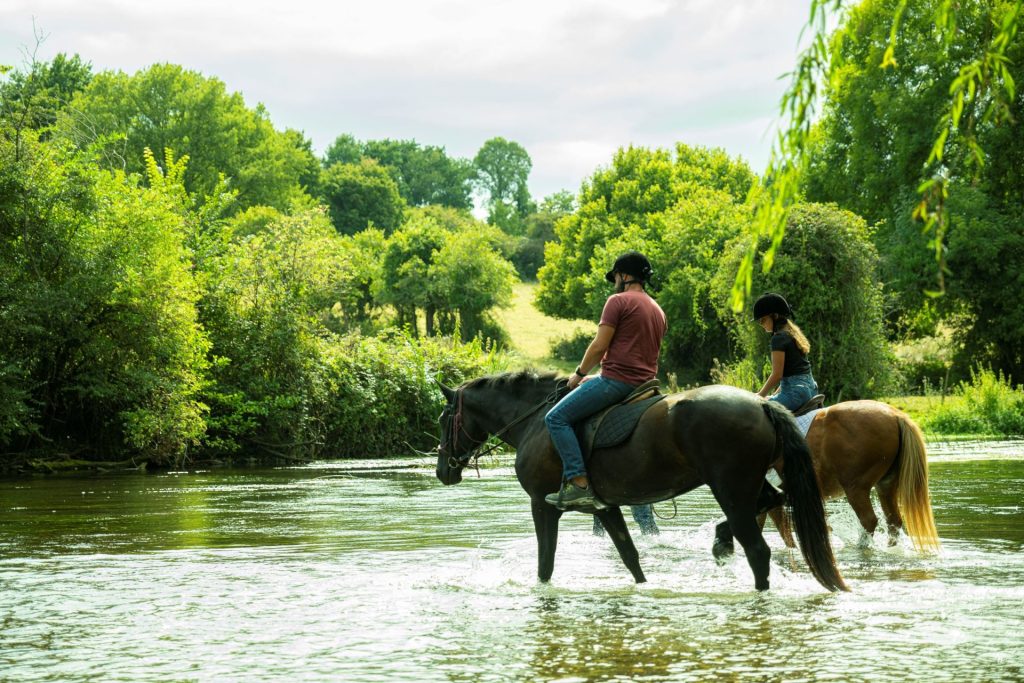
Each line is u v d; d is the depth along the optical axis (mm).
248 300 26125
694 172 77750
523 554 9500
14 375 21172
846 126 47594
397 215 122625
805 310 29844
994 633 5703
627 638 5715
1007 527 10727
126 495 16250
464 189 184375
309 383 26031
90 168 22969
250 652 5551
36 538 11008
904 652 5254
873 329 30484
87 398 23297
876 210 46156
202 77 78562
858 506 9125
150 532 11484
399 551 9719
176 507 14273
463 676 4945
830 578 6656
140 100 75500
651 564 8797
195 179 74062
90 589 7711
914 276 41688
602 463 7305
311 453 25969
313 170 117062
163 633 6082
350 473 21234
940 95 40906
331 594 7383
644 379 7465
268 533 11273
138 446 22547
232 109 80062
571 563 8891
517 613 6566
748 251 3838
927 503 8875
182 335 23141
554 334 80562
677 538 10703
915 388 43250
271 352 25516
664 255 56938
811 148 3873
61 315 20984
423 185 178625
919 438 8938
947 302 43594
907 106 42156
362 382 27359
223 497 15766
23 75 22906
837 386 30297
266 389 25250
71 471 21906
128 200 23250
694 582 7711
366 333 70938
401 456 27344
